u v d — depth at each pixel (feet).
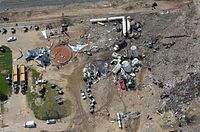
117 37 343.67
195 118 298.76
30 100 318.65
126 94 315.78
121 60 331.16
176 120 299.99
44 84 325.21
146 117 304.30
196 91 309.01
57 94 319.68
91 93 318.45
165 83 316.60
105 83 322.34
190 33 337.52
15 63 337.52
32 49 343.67
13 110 314.96
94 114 309.01
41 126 306.96
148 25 346.74
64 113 310.45
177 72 320.09
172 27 342.85
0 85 326.03
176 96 309.83
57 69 332.80
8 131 306.35
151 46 335.06
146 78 321.32
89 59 335.26
